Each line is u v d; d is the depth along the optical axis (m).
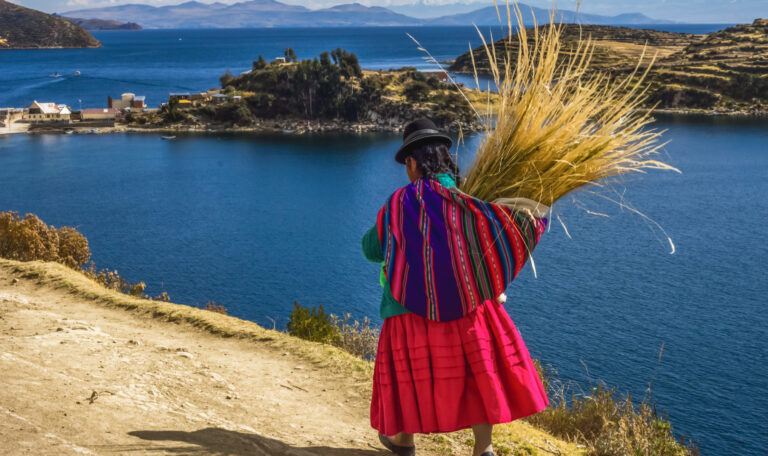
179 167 131.62
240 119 170.88
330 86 171.25
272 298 65.19
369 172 124.25
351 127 164.75
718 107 177.12
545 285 67.81
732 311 60.94
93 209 101.00
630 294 65.31
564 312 60.06
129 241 85.00
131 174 125.00
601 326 56.66
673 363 49.59
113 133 169.50
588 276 71.12
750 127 156.25
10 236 16.92
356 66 176.75
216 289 67.69
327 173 124.44
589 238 86.94
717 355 51.19
